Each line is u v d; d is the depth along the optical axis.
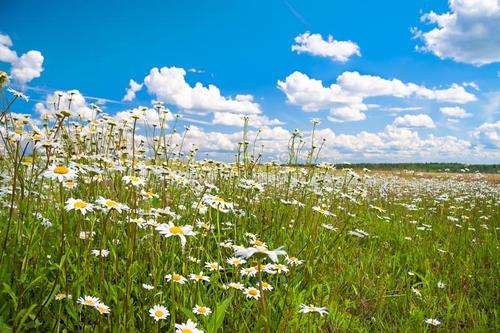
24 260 2.65
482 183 18.84
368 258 5.24
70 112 3.24
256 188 4.97
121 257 3.44
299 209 5.46
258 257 1.93
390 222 8.11
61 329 2.60
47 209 4.27
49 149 3.11
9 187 3.79
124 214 3.92
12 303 2.54
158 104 5.53
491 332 3.62
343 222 6.11
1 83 3.17
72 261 3.13
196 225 4.22
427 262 5.37
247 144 6.33
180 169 7.01
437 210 10.70
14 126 3.76
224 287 3.06
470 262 5.66
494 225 8.42
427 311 3.91
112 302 2.78
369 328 3.55
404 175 24.80
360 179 6.63
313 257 4.27
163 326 2.76
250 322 2.99
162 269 2.99
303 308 2.76
